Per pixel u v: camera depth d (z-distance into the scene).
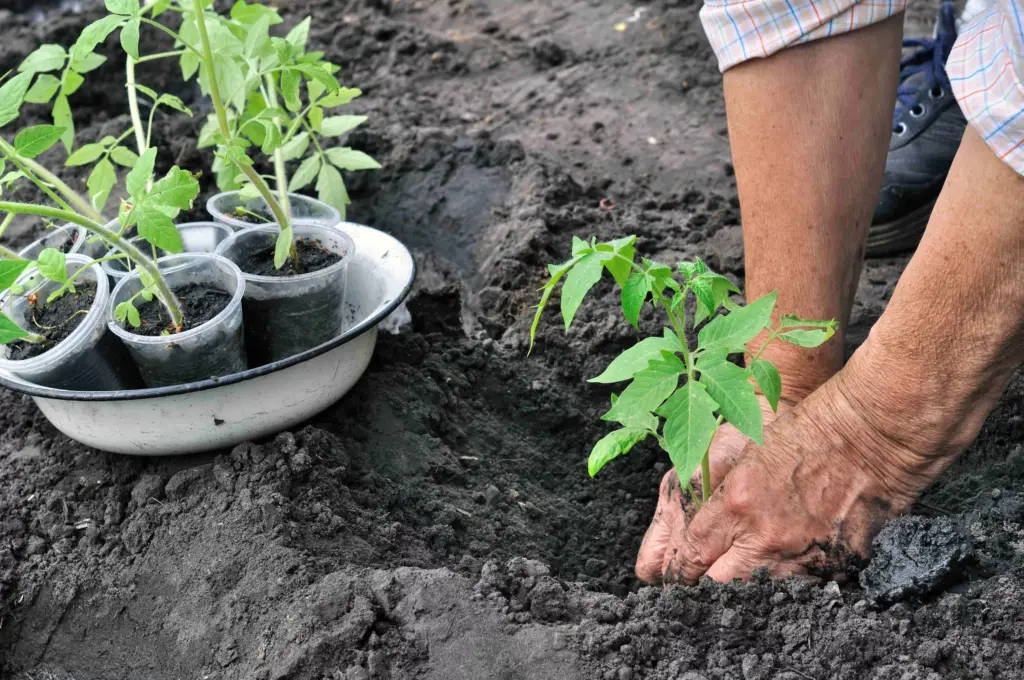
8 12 2.31
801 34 1.37
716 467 1.46
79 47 1.40
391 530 1.44
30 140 1.35
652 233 1.79
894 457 1.38
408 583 1.38
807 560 1.40
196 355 1.42
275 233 1.50
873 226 1.77
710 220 1.81
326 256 1.50
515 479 1.55
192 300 1.46
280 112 1.44
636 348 1.35
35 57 1.46
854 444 1.38
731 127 1.43
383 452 1.50
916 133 1.74
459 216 1.85
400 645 1.35
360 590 1.37
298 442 1.46
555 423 1.60
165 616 1.40
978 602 1.36
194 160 1.85
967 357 1.32
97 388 1.44
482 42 2.36
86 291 1.46
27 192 1.84
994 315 1.30
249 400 1.43
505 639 1.35
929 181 1.73
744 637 1.36
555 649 1.35
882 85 1.40
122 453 1.46
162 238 1.34
